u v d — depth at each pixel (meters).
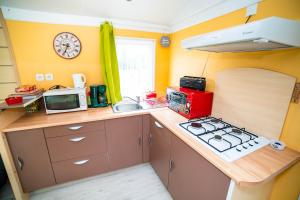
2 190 1.72
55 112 1.73
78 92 1.77
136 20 2.14
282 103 1.08
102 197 1.66
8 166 1.42
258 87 1.22
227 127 1.41
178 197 1.42
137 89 2.56
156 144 1.78
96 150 1.76
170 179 1.54
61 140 1.58
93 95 2.00
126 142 1.88
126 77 2.44
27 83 1.88
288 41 0.83
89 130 1.67
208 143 1.11
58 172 1.65
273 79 1.12
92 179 1.91
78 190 1.75
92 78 2.15
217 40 0.99
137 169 2.10
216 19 1.57
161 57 2.50
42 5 1.65
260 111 1.23
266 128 1.20
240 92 1.37
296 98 1.02
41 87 1.94
